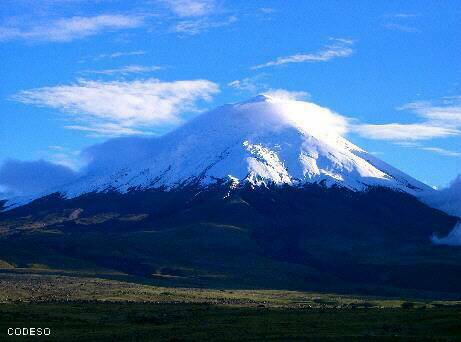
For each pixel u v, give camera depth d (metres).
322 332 108.62
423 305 199.00
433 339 97.19
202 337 103.56
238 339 100.19
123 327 120.38
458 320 115.62
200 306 176.62
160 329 116.38
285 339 99.94
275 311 156.12
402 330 110.12
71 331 114.06
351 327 115.00
